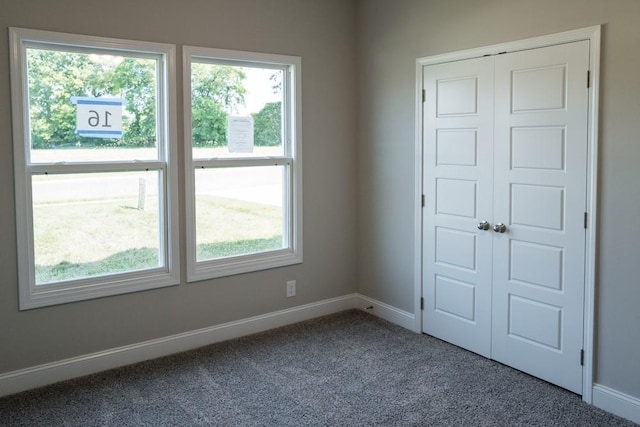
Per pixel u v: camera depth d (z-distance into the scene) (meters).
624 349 2.87
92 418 2.90
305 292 4.45
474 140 3.60
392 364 3.57
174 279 3.74
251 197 4.13
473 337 3.73
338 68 4.45
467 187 3.68
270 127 4.19
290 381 3.33
